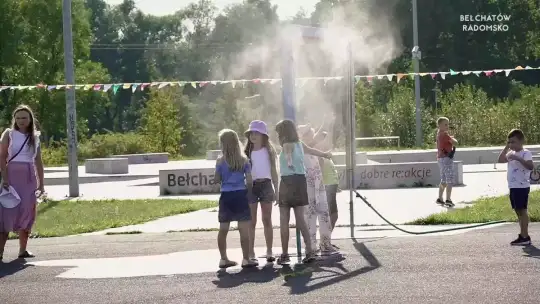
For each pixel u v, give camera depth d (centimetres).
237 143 1066
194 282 980
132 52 11156
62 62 6328
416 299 834
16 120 1212
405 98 5141
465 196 1953
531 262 1018
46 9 6231
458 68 7156
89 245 1327
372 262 1058
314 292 891
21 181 1202
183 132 6881
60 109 6281
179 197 2219
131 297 905
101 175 3092
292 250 1209
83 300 898
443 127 1781
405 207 1734
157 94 5697
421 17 7062
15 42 5969
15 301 906
